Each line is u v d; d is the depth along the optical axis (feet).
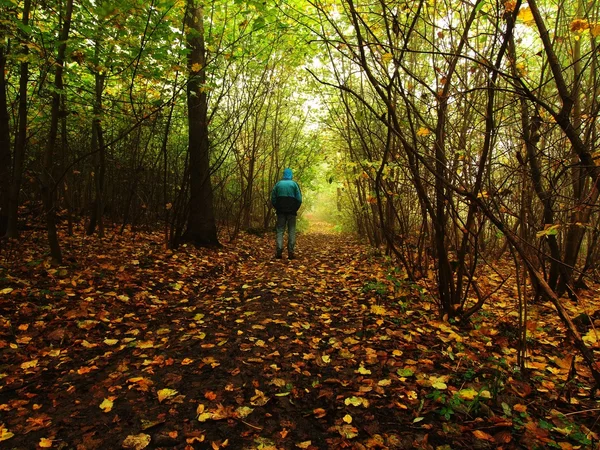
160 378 8.16
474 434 6.17
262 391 7.61
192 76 17.11
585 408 7.03
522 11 6.94
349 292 15.25
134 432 6.32
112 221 28.55
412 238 20.38
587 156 5.71
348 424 6.54
